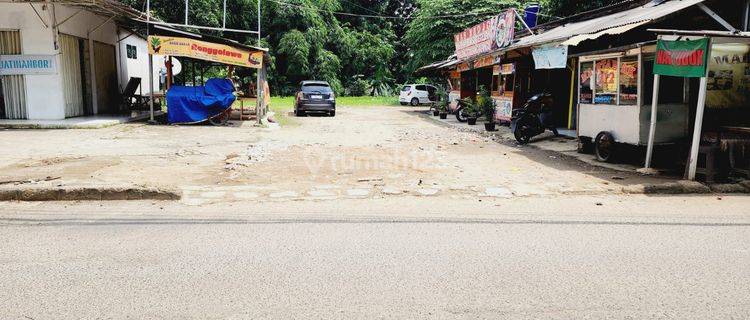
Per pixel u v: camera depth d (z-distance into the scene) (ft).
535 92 51.13
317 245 15.61
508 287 12.55
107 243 15.69
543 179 26.76
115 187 21.48
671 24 34.96
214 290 12.25
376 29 161.38
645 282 12.93
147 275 13.14
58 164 28.27
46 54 47.67
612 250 15.40
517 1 97.81
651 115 28.50
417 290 12.34
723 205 21.74
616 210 20.66
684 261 14.48
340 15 162.40
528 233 17.13
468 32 69.67
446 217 19.15
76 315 10.93
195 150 34.78
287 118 67.82
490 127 52.95
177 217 18.80
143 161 29.91
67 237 16.26
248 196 22.26
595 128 34.04
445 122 65.46
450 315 11.03
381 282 12.80
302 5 136.67
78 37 52.26
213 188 23.56
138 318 10.82
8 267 13.62
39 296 11.84
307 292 12.17
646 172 28.45
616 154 32.53
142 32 71.87
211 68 108.17
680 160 29.50
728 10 33.35
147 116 58.44
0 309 11.18
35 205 20.39
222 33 116.06
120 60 64.28
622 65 30.91
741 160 26.96
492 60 54.13
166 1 101.55
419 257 14.62
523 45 44.11
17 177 24.27
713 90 30.68
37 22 47.11
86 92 54.95
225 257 14.49
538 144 41.63
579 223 18.51
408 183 25.23
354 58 149.79
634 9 44.50
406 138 45.98
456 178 26.71
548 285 12.69
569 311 11.27
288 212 19.70
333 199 22.04
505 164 31.60
